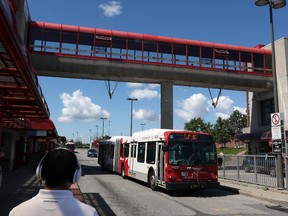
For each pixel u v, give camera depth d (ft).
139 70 98.94
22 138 116.67
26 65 28.78
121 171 77.56
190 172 49.60
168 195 50.16
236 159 65.36
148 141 59.52
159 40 101.81
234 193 53.36
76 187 43.55
